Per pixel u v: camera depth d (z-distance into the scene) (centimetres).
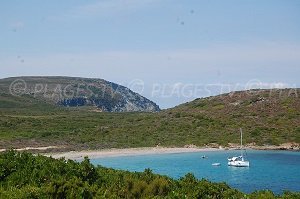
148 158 10012
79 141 11994
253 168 8744
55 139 12025
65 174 2634
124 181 2702
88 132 13138
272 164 9256
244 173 8131
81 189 2291
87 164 2788
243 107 14638
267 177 7675
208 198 2534
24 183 2578
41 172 2662
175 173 8012
